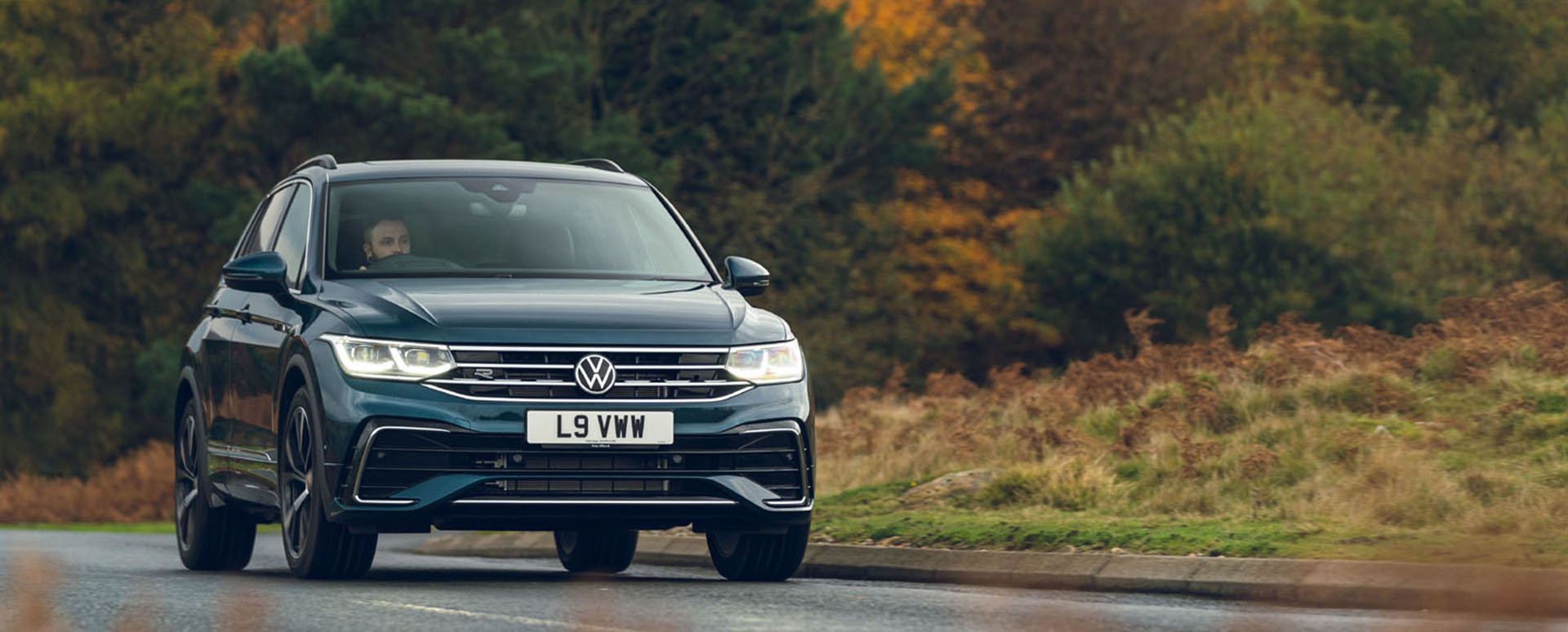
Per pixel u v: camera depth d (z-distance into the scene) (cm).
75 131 6656
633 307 1311
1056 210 6800
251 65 6238
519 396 1259
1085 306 6506
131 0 7006
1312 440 1955
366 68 6406
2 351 6844
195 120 6775
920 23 7594
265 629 1002
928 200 7319
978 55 7544
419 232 1444
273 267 1403
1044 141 7512
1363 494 1700
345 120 6197
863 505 2011
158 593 1234
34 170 6781
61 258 7000
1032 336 6931
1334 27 8156
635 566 1855
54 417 6850
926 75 6862
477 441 1247
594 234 1485
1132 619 1095
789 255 6594
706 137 6550
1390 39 8100
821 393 6450
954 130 7450
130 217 7012
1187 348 2638
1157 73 7544
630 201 1549
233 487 1506
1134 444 2095
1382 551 1399
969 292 7194
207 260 7088
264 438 1420
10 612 1094
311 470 1323
